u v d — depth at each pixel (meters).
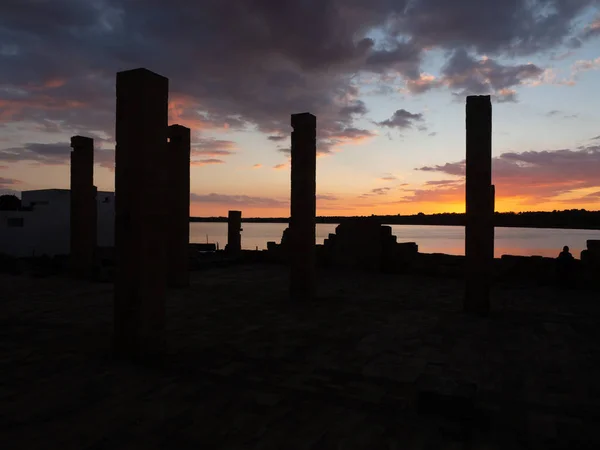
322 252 19.67
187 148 13.98
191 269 18.75
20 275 16.41
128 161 6.53
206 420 4.64
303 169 11.59
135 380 5.80
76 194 15.55
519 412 4.93
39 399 5.17
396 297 12.45
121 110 6.59
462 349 7.41
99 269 15.59
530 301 11.98
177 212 13.87
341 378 5.97
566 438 4.32
